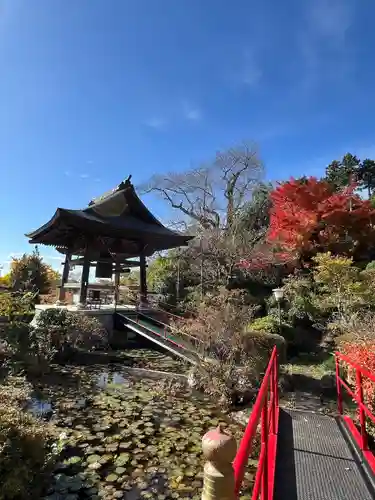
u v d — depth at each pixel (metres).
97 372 8.72
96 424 5.46
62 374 8.30
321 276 11.15
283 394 7.02
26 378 7.25
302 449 3.37
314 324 11.19
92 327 10.68
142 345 12.17
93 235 13.70
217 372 6.83
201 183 23.80
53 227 13.30
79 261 14.48
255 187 23.03
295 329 11.41
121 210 15.38
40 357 8.01
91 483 3.84
